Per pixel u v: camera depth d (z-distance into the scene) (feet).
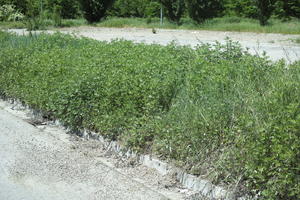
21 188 18.03
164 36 77.87
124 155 21.26
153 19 114.52
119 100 23.17
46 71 28.71
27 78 30.32
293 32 76.74
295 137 14.89
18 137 24.58
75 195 17.34
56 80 27.27
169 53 29.96
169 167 19.03
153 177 18.95
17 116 29.25
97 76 25.04
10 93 32.12
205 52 28.55
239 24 90.27
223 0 109.40
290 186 14.51
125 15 136.87
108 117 22.43
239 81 21.03
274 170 15.08
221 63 25.08
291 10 98.48
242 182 16.26
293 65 21.11
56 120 27.14
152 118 21.56
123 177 19.06
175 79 23.57
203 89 21.74
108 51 31.68
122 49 32.37
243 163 16.22
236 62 25.80
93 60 29.12
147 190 17.76
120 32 90.99
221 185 16.94
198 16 103.81
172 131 19.60
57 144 23.34
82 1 118.83
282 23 92.63
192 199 16.89
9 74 32.40
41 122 27.73
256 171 15.16
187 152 18.85
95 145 22.88
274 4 91.15
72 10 139.44
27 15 99.25
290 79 19.10
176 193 17.54
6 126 26.86
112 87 23.41
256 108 17.63
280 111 16.24
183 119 20.07
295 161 14.73
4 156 21.58
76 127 24.89
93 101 24.07
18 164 20.48
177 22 105.60
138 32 89.81
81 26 110.73
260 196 15.40
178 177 18.44
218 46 28.55
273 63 23.65
